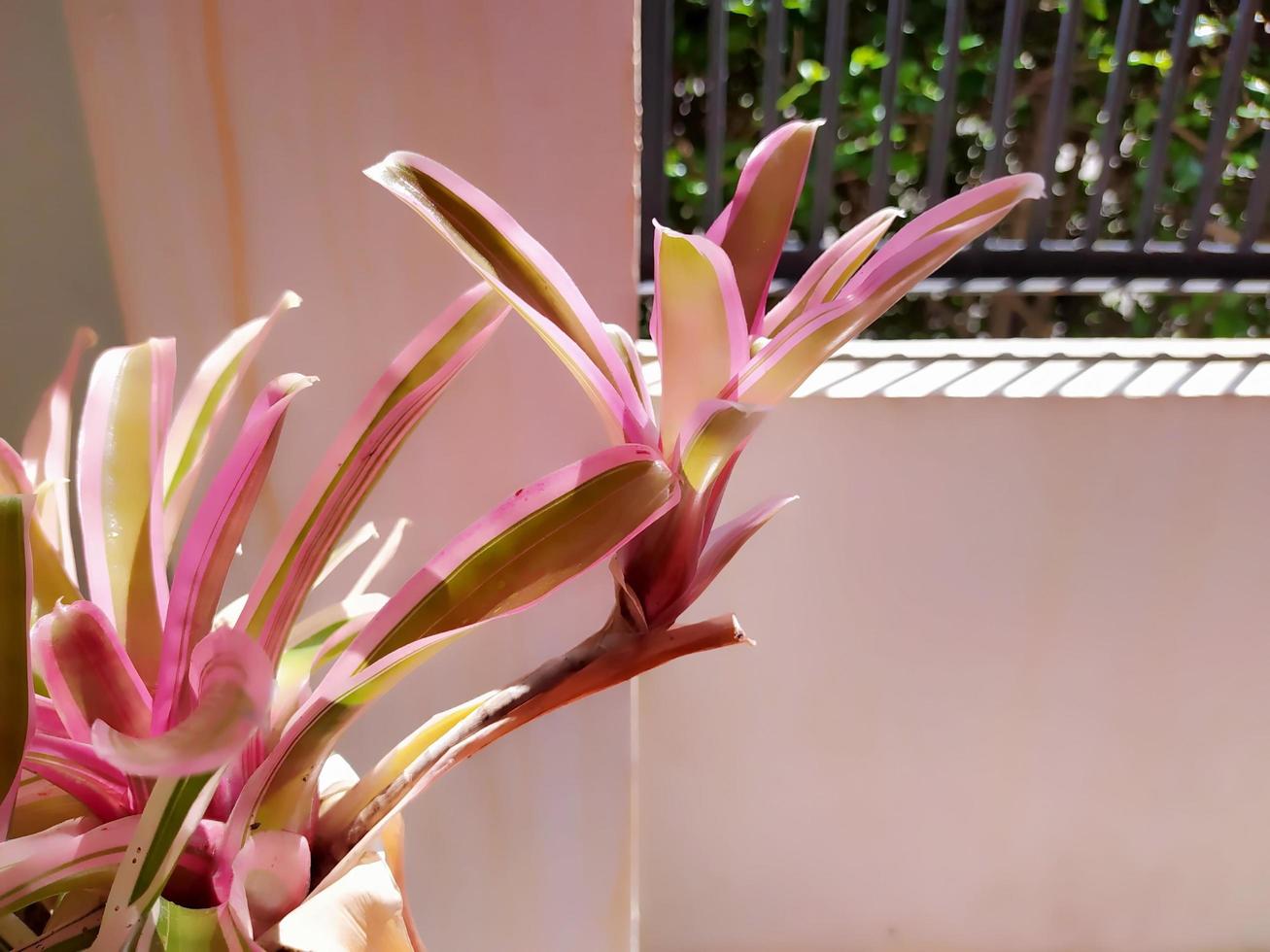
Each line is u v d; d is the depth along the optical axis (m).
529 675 0.58
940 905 1.29
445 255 0.68
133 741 0.37
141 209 0.66
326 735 0.49
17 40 0.64
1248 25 1.04
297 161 0.66
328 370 0.71
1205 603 1.07
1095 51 1.74
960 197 0.52
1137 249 1.14
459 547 0.51
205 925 0.47
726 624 0.58
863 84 1.77
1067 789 1.19
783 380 0.52
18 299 0.70
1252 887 1.27
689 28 1.70
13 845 0.44
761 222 0.59
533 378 0.71
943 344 1.07
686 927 1.31
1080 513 1.02
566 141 0.66
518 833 0.81
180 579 0.46
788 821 1.22
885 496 1.01
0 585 0.41
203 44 0.63
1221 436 0.98
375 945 0.52
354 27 0.63
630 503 0.50
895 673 1.11
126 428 0.52
